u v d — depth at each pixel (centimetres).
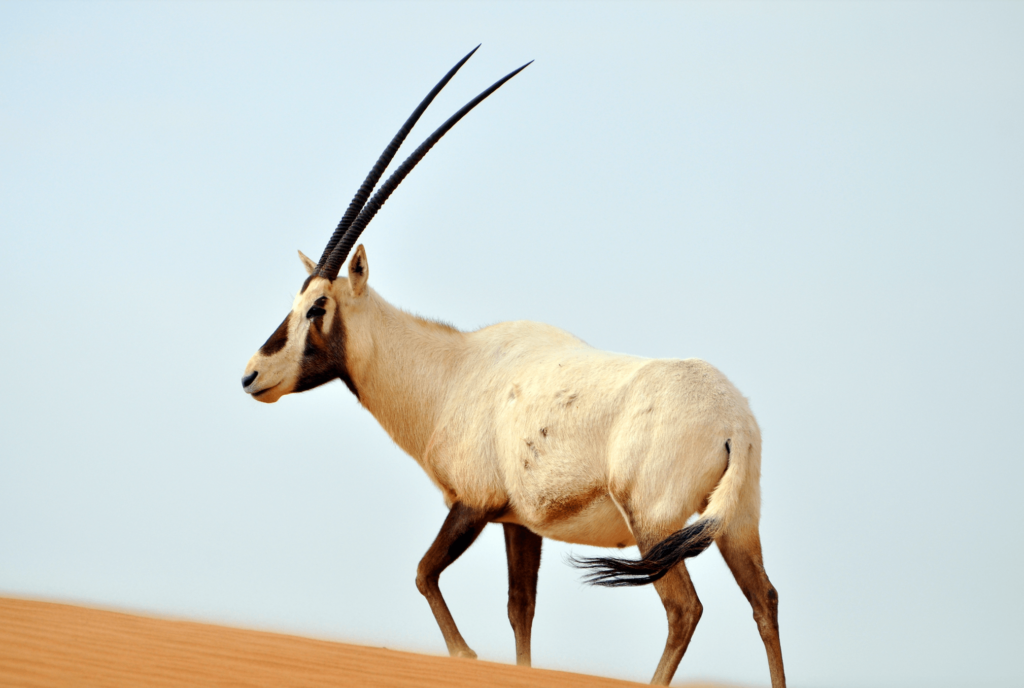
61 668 1284
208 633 1770
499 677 1678
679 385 2453
